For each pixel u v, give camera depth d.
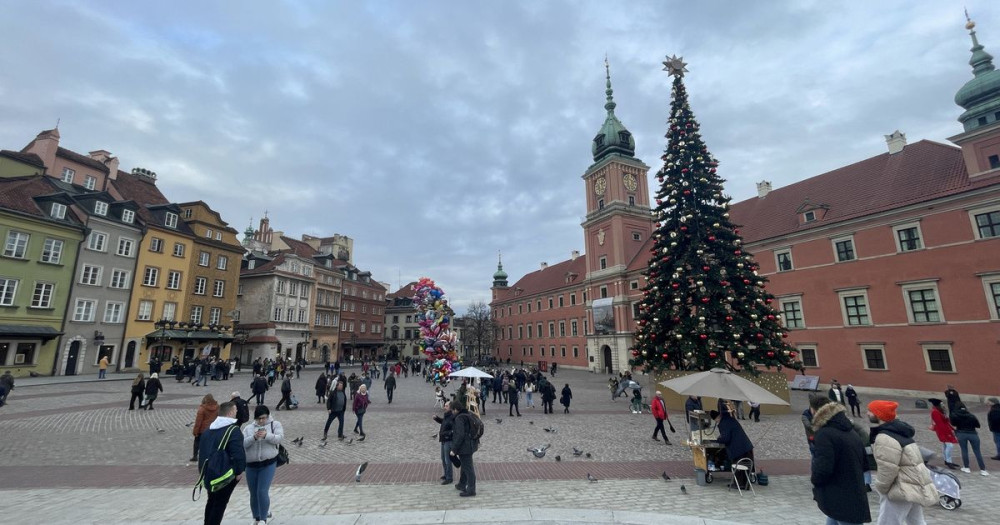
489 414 22.25
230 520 7.16
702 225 23.78
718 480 10.08
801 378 32.84
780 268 38.06
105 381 33.03
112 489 9.28
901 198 31.06
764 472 10.81
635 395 22.53
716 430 12.19
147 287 43.00
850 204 34.66
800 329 36.03
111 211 41.16
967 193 27.20
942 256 28.30
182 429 15.79
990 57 28.11
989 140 27.02
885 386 30.50
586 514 7.43
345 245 88.25
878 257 31.50
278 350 59.50
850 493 5.05
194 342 47.25
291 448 13.45
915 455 5.05
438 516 7.33
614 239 61.16
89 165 43.28
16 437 14.29
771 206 42.94
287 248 71.12
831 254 34.44
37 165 39.00
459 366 24.64
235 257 53.91
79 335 37.12
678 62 25.95
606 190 64.25
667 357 22.62
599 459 12.41
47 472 10.57
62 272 36.25
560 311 74.94
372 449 13.36
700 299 22.00
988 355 26.02
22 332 32.72
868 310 31.80
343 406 14.75
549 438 15.54
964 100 28.31
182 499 8.60
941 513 8.14
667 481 10.08
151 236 43.78
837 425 5.30
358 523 7.04
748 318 22.28
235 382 34.56
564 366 72.50
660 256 24.27
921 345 28.91
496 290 101.38
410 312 97.31
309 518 7.17
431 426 17.44
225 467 5.85
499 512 7.49
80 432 15.16
